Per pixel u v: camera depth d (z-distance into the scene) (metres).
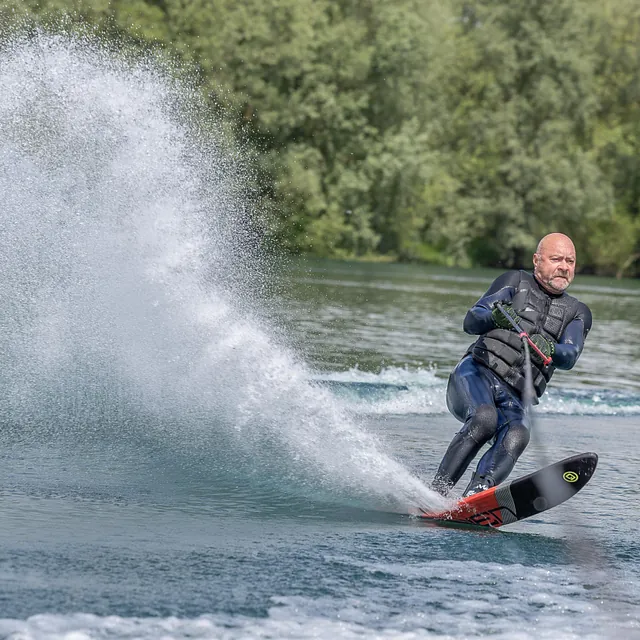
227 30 162.25
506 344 21.33
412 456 26.89
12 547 16.69
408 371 45.44
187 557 16.75
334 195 180.12
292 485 22.70
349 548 17.81
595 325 85.88
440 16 194.75
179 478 23.06
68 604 14.09
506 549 18.27
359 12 188.50
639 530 20.38
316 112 176.12
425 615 14.44
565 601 15.39
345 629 13.67
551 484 19.02
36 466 23.59
